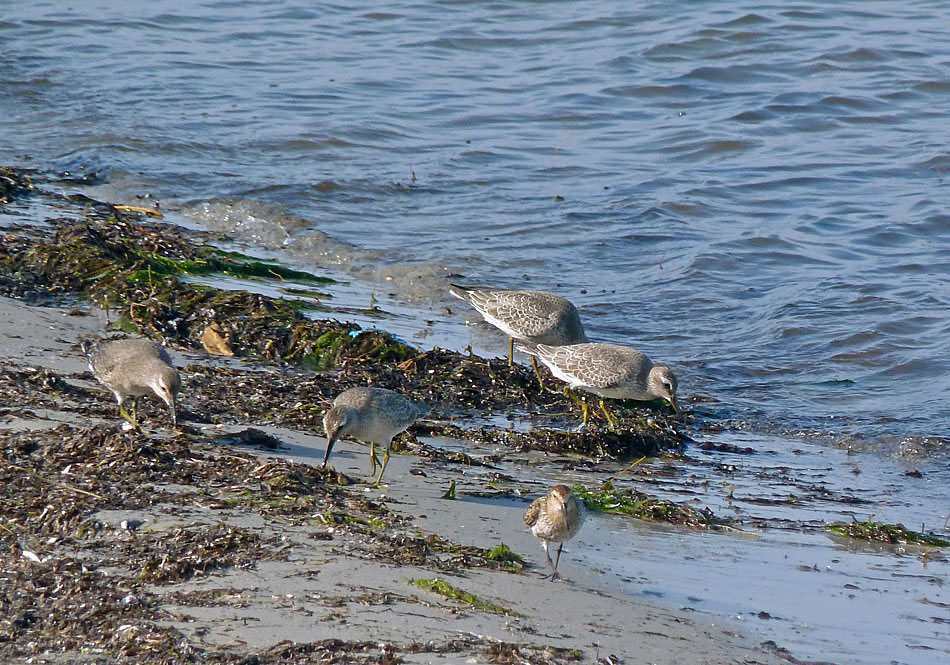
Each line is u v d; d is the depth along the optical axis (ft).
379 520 31.71
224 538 28.81
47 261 55.01
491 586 28.32
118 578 26.58
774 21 114.11
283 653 23.67
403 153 84.84
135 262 57.00
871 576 33.45
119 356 38.22
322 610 25.72
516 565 30.14
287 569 27.68
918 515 40.19
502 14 119.34
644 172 82.99
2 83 93.71
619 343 58.03
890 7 119.65
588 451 44.06
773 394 53.06
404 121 91.09
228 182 77.20
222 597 25.96
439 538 31.22
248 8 119.96
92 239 58.65
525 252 69.36
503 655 24.44
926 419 50.01
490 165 83.41
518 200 77.41
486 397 48.67
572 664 24.64
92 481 31.99
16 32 107.45
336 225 72.23
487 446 43.29
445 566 29.22
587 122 92.84
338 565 28.19
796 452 46.80
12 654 23.29
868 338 58.70
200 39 109.91
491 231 72.28
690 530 36.14
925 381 54.39
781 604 30.27
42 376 40.75
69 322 49.47
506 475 39.52
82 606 25.22
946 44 108.17
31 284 53.47
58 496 30.76
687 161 85.56
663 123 93.04
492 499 35.94
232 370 46.11
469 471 39.42
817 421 50.01
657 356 56.80
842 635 28.55
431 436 43.60
